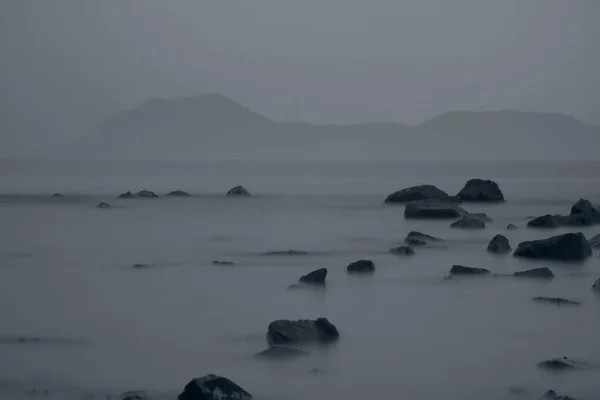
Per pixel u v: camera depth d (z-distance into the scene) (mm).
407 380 13898
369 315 18625
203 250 30031
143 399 12828
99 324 17859
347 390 13391
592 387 13562
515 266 25516
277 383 13758
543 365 14664
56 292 21578
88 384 13727
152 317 18562
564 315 18672
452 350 15750
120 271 25094
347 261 27016
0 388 13508
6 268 25797
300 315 18641
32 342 16391
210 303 20047
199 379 12734
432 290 21594
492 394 13164
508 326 17531
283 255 28547
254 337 16688
